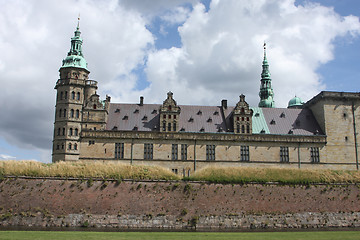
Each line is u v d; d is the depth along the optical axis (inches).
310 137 2891.2
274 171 2144.4
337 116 2955.2
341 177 2128.4
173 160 2751.0
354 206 2018.9
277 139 2861.7
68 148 3021.7
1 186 1868.8
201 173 2064.5
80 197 1871.3
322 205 1995.6
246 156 2815.0
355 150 2908.5
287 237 1341.0
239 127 2864.2
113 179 1939.0
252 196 1971.0
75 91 3107.8
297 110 3169.3
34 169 1957.4
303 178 2080.5
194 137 2797.7
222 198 1946.4
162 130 2795.3
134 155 2741.1
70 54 3265.3
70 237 1262.3
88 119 2805.1
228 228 1828.2
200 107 3102.9
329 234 1440.7
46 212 1807.3
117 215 1830.7
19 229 1635.1
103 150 2736.2
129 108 3011.8
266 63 4576.8
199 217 1863.9
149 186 1942.7
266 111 3139.8
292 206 1968.5
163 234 1427.2
